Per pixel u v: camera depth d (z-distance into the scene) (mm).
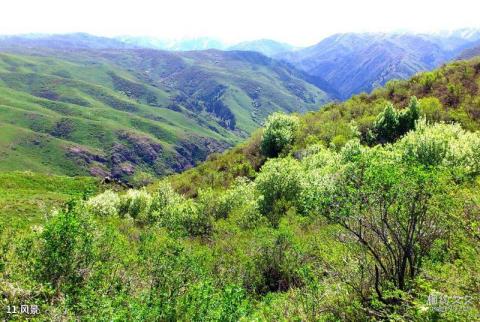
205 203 25766
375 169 8000
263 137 60656
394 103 61156
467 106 51156
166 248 11773
